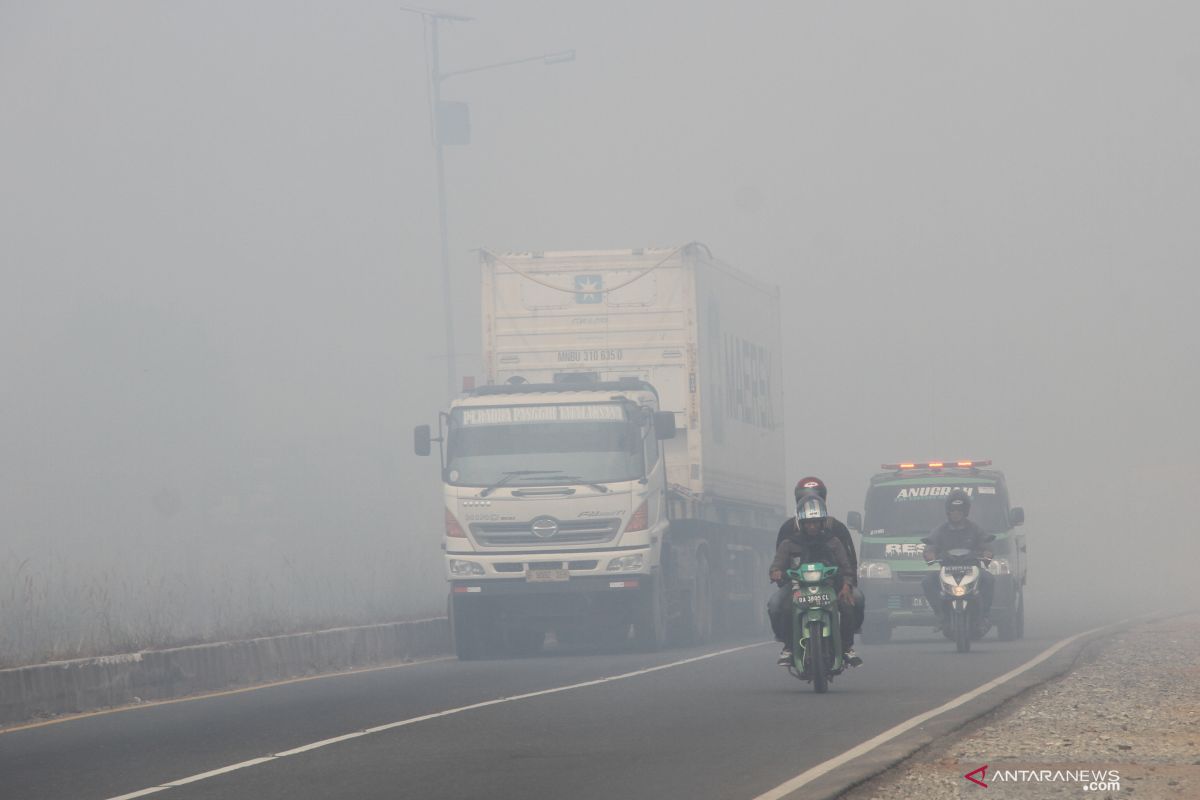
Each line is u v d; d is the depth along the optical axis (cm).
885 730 2488
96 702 3419
